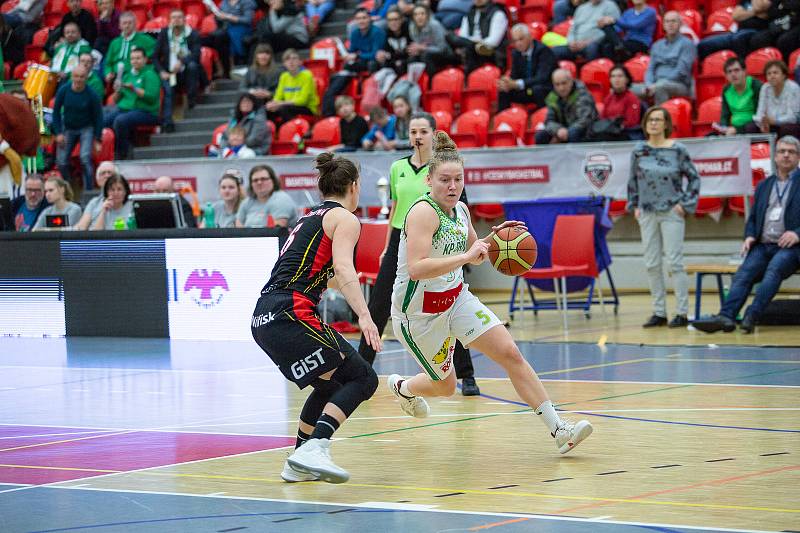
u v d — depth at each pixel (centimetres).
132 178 2744
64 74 3419
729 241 2572
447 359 1041
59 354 1955
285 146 2923
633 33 2892
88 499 859
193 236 2098
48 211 2373
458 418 1224
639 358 1664
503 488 863
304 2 3525
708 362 1596
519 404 1312
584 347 1822
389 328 2211
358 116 2794
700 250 2598
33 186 2469
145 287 2155
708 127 2581
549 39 2994
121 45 3384
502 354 1002
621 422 1152
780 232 1914
